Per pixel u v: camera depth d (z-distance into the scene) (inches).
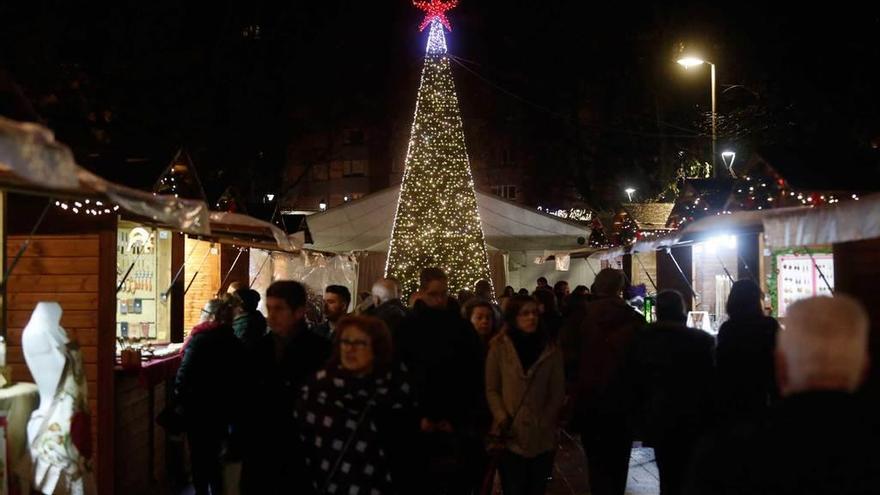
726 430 103.6
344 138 2412.6
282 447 215.6
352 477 178.1
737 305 266.1
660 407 267.4
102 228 327.0
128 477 342.3
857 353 101.3
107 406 322.7
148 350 402.6
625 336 288.4
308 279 945.5
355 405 179.9
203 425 301.0
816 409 98.3
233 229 412.2
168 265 465.4
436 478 258.5
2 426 248.2
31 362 269.4
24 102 263.6
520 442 264.1
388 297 338.0
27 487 267.6
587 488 371.9
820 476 95.8
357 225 1128.2
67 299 326.3
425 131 1080.8
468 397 267.6
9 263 326.6
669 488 270.7
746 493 97.9
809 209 228.1
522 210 1119.0
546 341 273.7
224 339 304.0
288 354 220.2
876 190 457.4
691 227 342.0
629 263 922.7
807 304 104.8
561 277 1176.2
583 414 292.2
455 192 1069.8
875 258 312.3
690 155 1337.4
